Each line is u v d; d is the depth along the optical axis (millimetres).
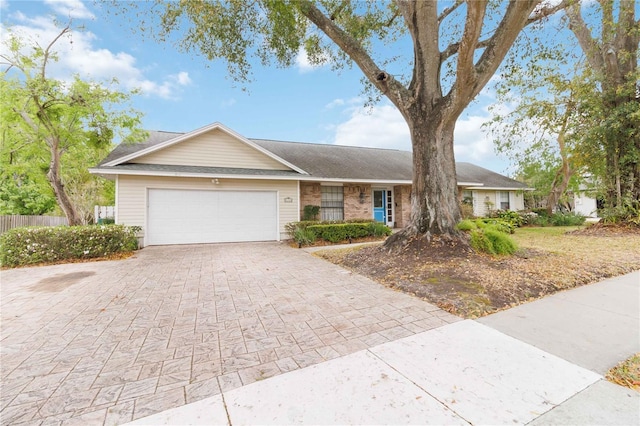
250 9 6551
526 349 2605
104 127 11633
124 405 1946
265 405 1904
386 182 13219
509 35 5570
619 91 9070
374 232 11133
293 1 6309
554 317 3332
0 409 1922
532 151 14320
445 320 3305
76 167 14703
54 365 2482
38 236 7062
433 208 6359
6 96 9578
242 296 4355
